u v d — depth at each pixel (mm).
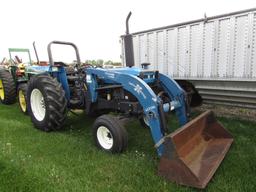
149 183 2564
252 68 3879
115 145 3299
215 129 3594
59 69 4387
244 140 3867
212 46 4352
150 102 3084
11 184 2484
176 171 2541
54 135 4090
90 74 3908
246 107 5133
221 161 2959
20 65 6809
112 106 3791
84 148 3523
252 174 2781
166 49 5141
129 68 3881
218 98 5012
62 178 2660
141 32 5570
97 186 2539
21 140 3820
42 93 4199
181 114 3828
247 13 3805
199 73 4629
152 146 3646
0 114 5715
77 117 5219
